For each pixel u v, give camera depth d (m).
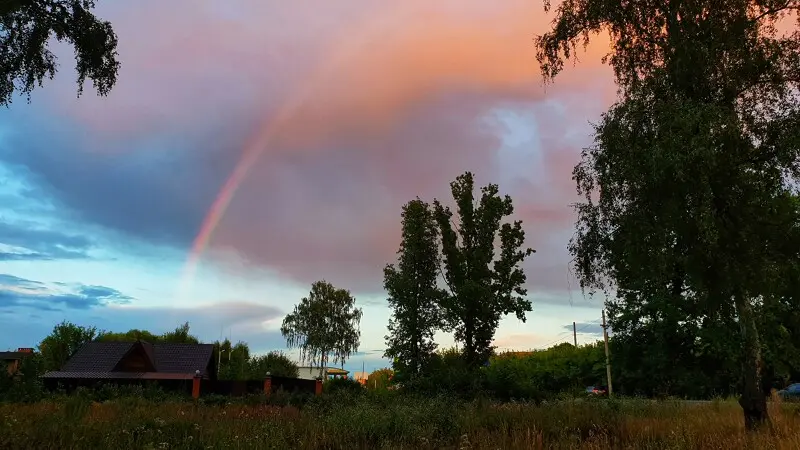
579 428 12.09
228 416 15.52
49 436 9.34
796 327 16.17
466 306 29.34
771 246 11.25
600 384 47.88
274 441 10.03
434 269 32.66
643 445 9.76
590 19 12.91
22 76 12.72
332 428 12.12
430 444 10.34
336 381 37.09
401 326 31.78
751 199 10.98
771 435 10.07
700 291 12.36
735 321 13.60
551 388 46.84
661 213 11.06
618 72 13.24
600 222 12.65
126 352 46.75
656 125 11.18
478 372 27.55
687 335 20.92
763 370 17.61
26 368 21.38
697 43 11.46
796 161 11.43
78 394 16.59
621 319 23.48
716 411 15.77
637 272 12.34
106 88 13.47
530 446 9.38
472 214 31.27
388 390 30.12
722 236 10.82
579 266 13.41
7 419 10.04
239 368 69.88
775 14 11.82
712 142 10.51
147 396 30.67
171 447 9.51
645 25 12.55
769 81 12.08
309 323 74.00
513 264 30.69
